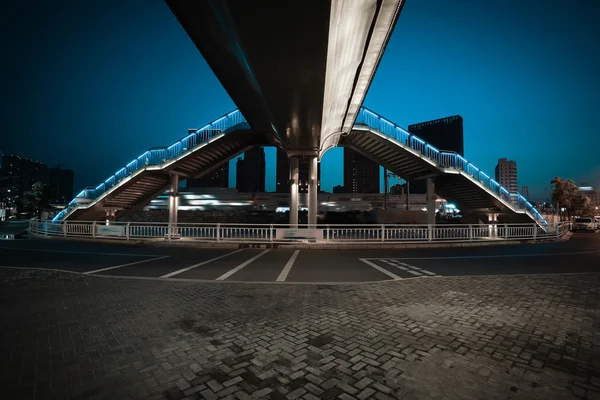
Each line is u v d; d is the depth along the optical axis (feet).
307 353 12.39
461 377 10.55
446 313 17.43
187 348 12.82
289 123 46.24
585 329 14.98
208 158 75.31
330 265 35.24
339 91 41.86
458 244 57.06
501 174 490.08
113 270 31.19
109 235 60.64
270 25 21.77
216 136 66.69
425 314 17.25
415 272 31.01
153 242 56.54
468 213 84.07
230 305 19.03
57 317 16.57
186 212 149.79
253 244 53.72
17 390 9.69
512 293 22.00
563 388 9.90
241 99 42.96
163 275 28.81
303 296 21.26
